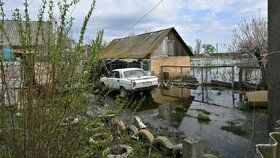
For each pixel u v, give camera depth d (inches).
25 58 84.6
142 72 625.6
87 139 109.6
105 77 638.5
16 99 84.8
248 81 643.5
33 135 82.7
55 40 90.3
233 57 835.4
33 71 85.4
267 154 135.0
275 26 201.5
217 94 585.3
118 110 142.0
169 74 880.9
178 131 327.0
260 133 300.5
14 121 84.2
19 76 85.9
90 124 104.8
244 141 278.8
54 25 91.0
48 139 84.4
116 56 989.2
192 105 485.7
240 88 599.2
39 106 84.7
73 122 94.0
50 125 85.0
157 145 237.1
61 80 89.5
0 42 85.0
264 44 689.6
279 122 176.9
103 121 139.7
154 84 594.2
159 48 902.4
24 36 84.9
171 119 389.1
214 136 301.7
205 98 545.0
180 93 629.3
